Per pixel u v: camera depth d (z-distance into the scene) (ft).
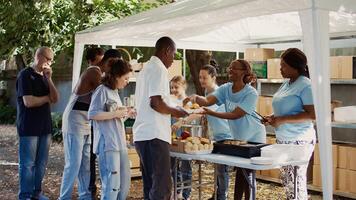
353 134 20.33
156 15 15.90
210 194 19.31
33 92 15.96
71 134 15.87
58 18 26.27
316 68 10.39
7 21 24.86
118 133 14.46
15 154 29.78
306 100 12.71
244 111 13.94
